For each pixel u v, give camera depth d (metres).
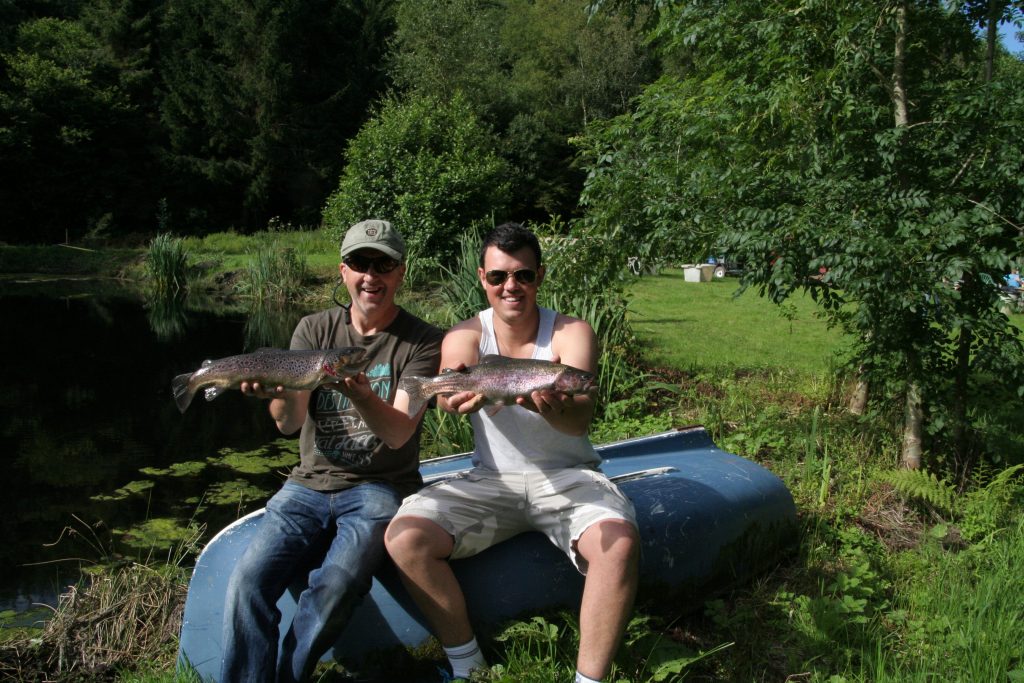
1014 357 5.23
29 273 28.95
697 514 3.86
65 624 3.91
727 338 11.95
